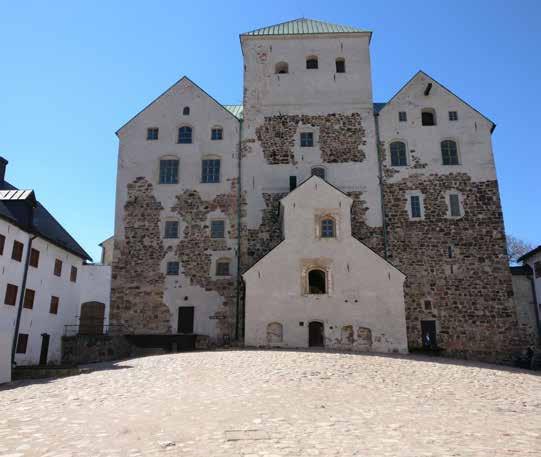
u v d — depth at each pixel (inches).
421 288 1198.3
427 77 1344.7
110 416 435.8
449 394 590.6
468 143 1291.8
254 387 576.7
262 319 1066.7
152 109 1358.3
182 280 1234.6
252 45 1406.3
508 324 1167.6
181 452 317.7
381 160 1290.6
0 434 370.9
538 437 385.4
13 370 810.2
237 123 1339.8
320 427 394.6
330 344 1048.8
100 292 1614.2
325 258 1093.1
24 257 1069.1
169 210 1284.4
